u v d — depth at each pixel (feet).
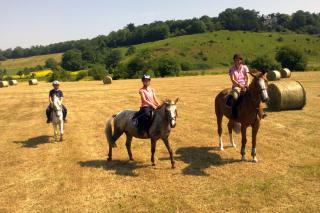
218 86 107.55
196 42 434.30
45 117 63.10
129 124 31.63
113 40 547.49
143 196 25.23
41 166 33.32
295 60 204.64
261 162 31.09
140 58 233.14
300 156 32.09
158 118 29.91
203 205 23.25
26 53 650.84
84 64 393.50
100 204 24.32
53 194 26.43
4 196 26.43
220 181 27.17
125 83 152.56
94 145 40.37
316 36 450.71
